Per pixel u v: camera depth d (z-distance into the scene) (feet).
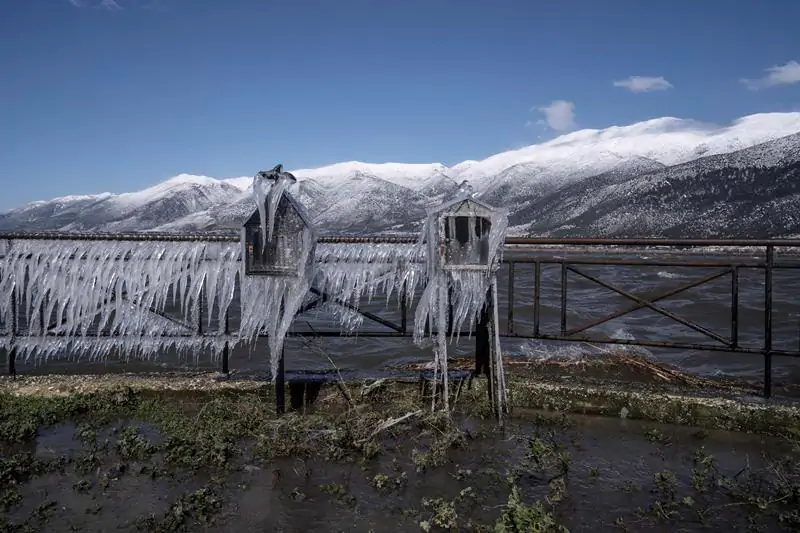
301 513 10.76
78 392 16.63
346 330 17.34
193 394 16.72
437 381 16.51
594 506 11.02
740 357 27.66
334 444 13.43
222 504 11.03
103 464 12.70
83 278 16.71
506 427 15.11
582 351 25.81
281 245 14.29
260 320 14.80
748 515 10.73
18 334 17.13
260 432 14.19
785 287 64.03
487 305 15.46
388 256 16.19
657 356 27.45
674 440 14.43
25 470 12.23
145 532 10.05
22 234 16.47
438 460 12.90
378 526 10.34
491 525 10.31
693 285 16.51
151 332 16.81
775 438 14.46
